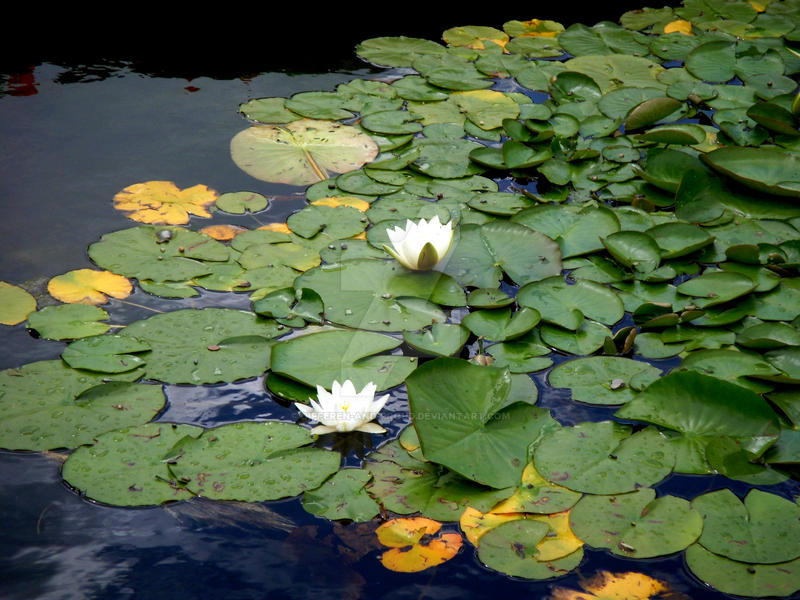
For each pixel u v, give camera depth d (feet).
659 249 9.44
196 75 13.65
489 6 17.49
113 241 9.49
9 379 7.37
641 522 6.13
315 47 15.01
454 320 8.57
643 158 11.82
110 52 14.19
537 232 9.75
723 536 6.01
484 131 12.46
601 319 8.48
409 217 10.19
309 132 12.13
